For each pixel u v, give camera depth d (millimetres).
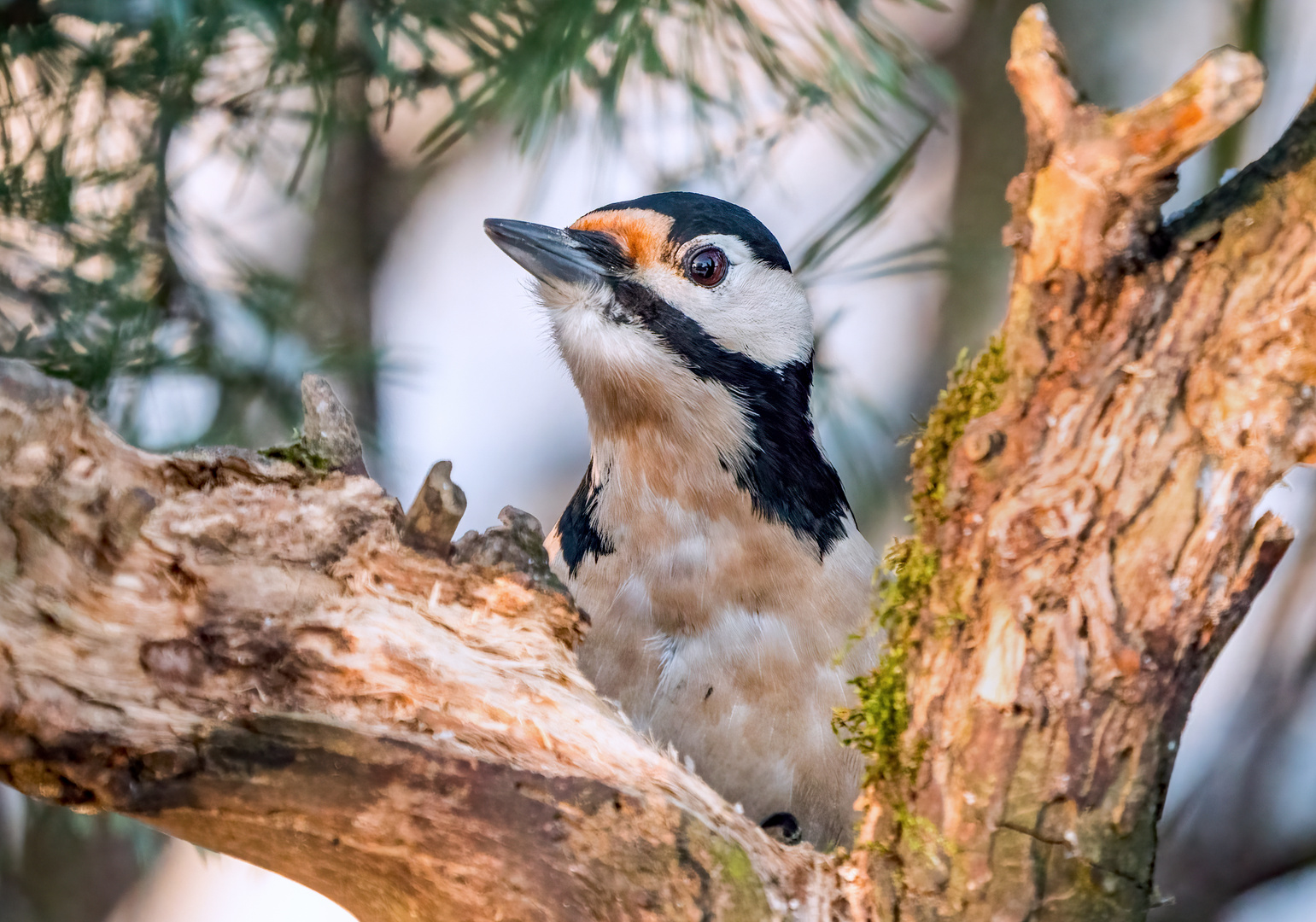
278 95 7285
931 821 4355
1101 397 4055
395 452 9227
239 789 4129
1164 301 4000
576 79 7066
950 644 4359
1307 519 11086
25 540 4055
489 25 6840
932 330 11164
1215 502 4055
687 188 7914
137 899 10430
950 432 4496
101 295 7051
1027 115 3951
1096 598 4133
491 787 4297
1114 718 4180
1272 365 3955
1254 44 9648
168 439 7078
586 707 4676
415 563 4621
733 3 6961
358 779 4219
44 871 9922
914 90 8188
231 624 4246
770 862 4512
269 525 4402
